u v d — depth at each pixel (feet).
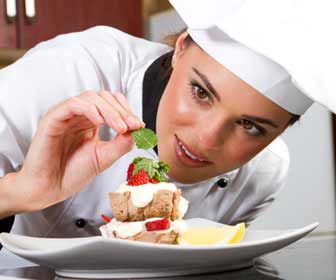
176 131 3.70
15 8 8.10
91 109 3.28
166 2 9.24
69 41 4.56
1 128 3.87
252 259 3.08
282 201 9.15
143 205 3.23
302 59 3.06
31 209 3.67
